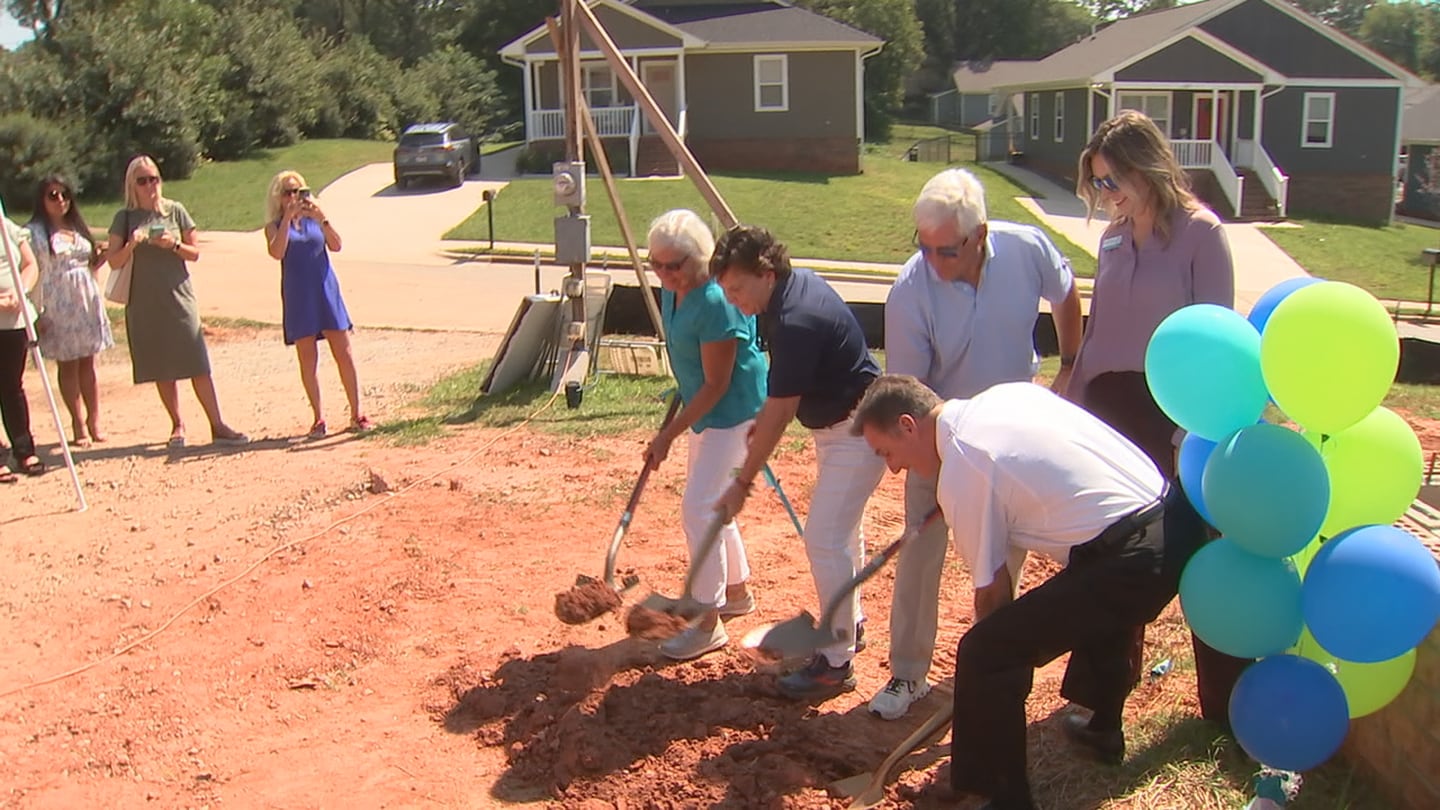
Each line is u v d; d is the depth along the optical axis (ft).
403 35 215.72
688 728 13.74
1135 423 13.97
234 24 119.85
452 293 57.77
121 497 23.63
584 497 22.71
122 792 13.26
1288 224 107.86
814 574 14.20
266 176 106.01
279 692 15.44
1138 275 13.60
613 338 37.32
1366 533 10.32
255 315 50.98
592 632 16.75
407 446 26.71
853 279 70.59
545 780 13.09
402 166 100.07
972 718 11.19
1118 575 10.85
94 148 98.99
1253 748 11.15
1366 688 10.93
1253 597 10.75
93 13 114.32
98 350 27.66
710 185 28.17
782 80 114.11
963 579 18.40
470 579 18.81
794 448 26.02
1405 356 38.65
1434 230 115.55
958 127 209.67
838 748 13.28
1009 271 13.43
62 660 16.60
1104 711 12.48
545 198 92.27
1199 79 115.03
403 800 12.87
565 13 29.53
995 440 11.07
